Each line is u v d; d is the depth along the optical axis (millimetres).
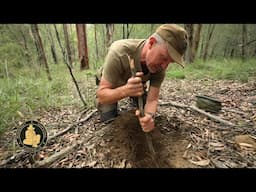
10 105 2383
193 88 3953
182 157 1656
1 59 4090
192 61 7773
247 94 3408
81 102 2990
